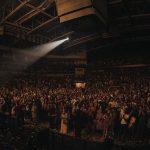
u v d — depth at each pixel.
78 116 19.81
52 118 22.73
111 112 19.11
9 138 16.67
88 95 26.31
